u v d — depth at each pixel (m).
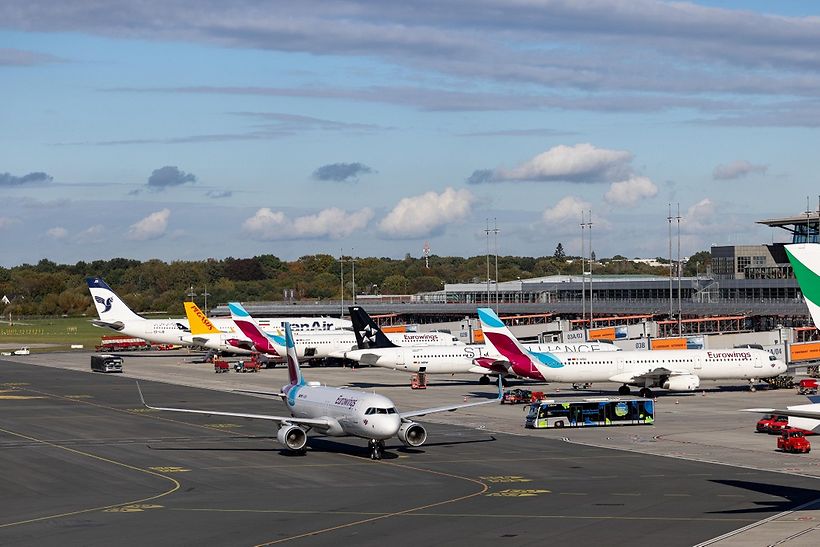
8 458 107.81
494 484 90.75
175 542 68.81
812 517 75.00
